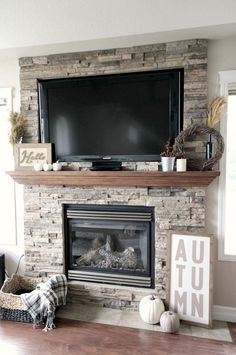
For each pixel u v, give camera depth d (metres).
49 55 2.63
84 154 2.63
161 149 2.46
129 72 2.50
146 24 2.13
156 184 2.39
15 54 2.62
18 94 2.81
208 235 2.28
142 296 2.49
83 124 2.62
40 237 2.77
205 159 2.36
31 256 2.80
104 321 2.36
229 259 2.41
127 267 2.65
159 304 2.31
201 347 2.03
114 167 2.53
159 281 2.48
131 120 2.51
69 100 2.63
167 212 2.45
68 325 2.31
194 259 2.31
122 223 2.61
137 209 2.55
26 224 2.79
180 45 2.35
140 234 2.67
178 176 2.29
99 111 2.57
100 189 2.58
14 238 2.95
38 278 2.71
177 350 2.00
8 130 2.82
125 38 2.26
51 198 2.71
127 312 2.51
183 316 2.33
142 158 2.50
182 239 2.36
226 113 2.35
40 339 2.12
